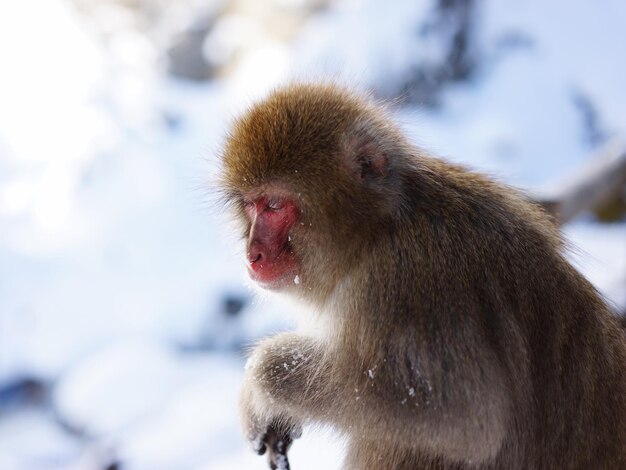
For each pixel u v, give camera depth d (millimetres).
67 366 15016
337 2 20844
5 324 15312
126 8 22703
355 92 4754
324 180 4324
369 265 4238
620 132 16078
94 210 16875
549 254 4398
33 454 13312
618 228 11102
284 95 4559
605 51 16922
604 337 4406
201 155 5445
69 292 15734
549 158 16062
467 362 3998
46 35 19797
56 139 17734
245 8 21812
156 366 14391
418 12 17734
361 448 4664
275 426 4863
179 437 11617
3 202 16750
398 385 4059
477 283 4141
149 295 15688
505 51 17375
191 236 16516
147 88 19828
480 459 4070
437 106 17203
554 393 4207
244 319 15031
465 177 4559
